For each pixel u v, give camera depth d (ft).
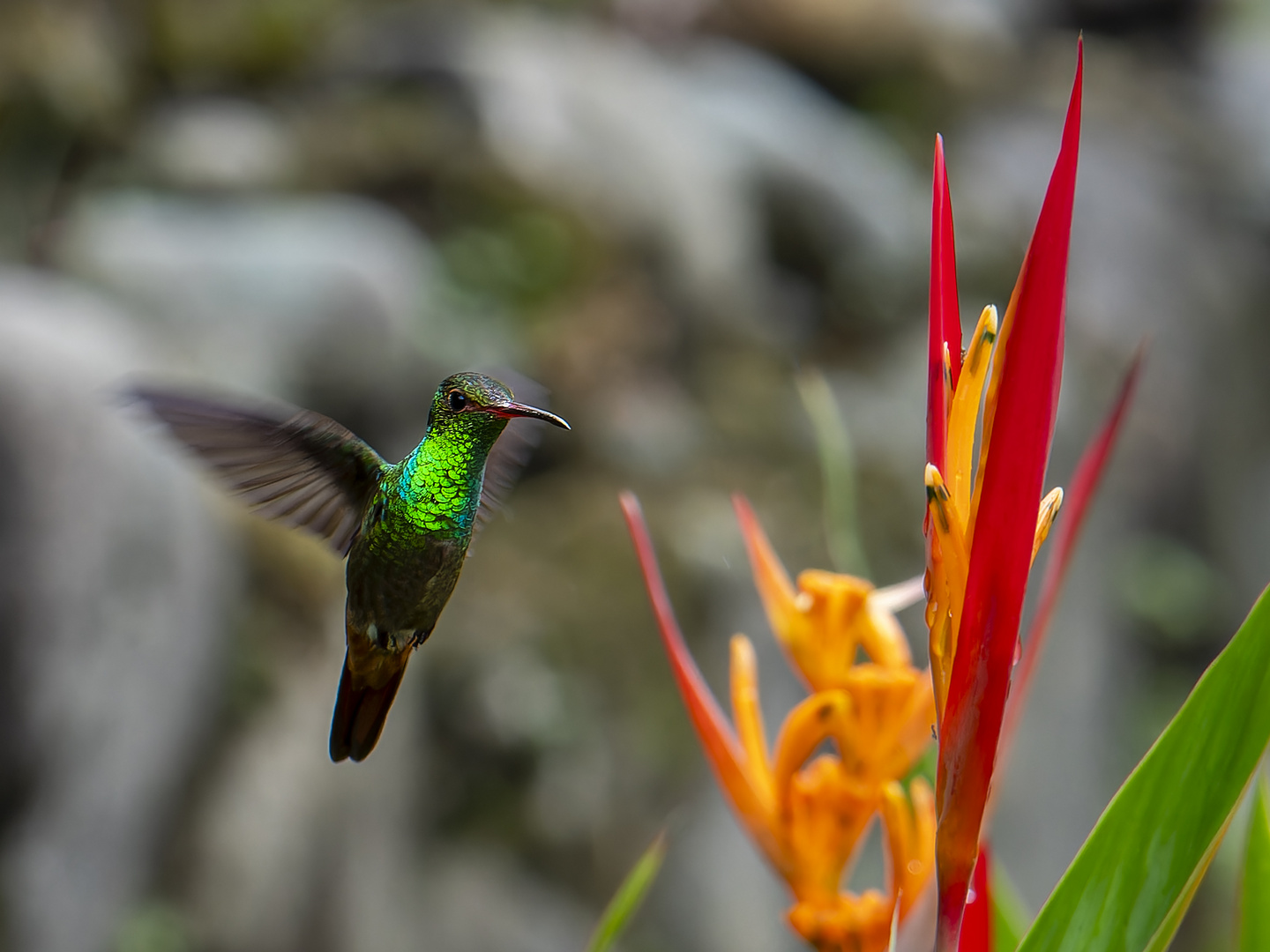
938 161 4.86
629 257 37.58
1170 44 64.08
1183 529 46.44
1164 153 55.11
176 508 24.64
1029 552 4.60
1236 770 4.66
